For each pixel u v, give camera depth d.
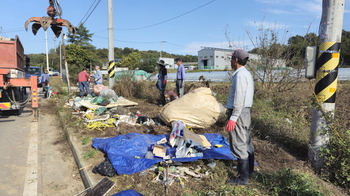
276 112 6.93
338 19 3.64
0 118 8.77
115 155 4.07
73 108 9.16
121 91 12.01
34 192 3.71
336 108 6.49
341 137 3.66
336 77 3.76
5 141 6.08
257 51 8.53
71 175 4.25
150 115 7.63
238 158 3.36
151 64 49.50
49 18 10.16
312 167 3.88
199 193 3.14
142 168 3.70
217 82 11.00
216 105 5.90
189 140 4.08
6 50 7.80
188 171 3.71
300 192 2.97
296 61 8.09
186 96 6.15
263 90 7.91
